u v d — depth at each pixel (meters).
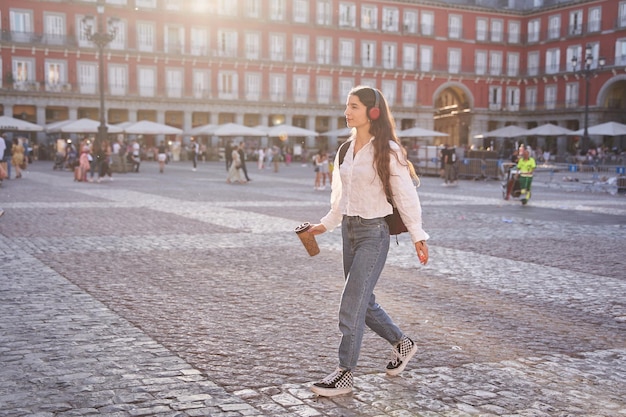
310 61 59.38
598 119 58.81
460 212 15.54
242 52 57.31
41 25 50.97
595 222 13.88
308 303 6.30
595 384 4.29
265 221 12.70
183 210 14.45
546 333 5.50
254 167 42.81
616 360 4.81
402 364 4.29
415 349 4.32
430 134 46.44
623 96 60.03
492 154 30.56
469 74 64.00
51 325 5.36
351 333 3.90
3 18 49.81
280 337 5.16
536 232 12.10
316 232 4.20
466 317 5.96
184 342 4.97
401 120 62.75
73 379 4.14
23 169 31.36
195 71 56.09
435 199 19.12
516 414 3.75
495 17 64.81
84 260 8.31
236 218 13.12
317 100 59.88
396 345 4.29
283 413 3.69
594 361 4.78
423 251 3.85
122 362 4.48
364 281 3.88
